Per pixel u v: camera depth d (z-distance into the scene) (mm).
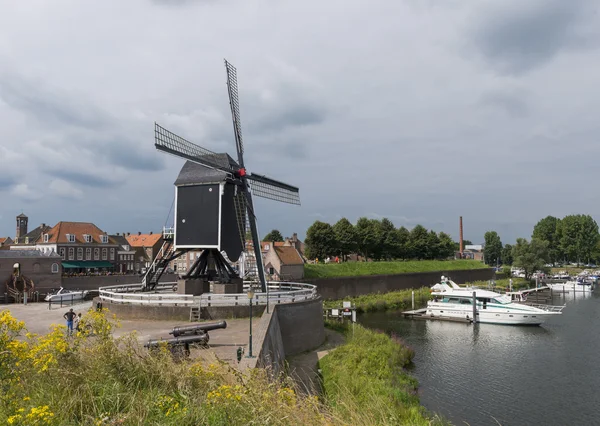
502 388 25016
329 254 81250
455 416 20875
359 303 56812
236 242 30375
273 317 22922
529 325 44500
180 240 29547
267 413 7086
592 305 62062
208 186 29188
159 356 9594
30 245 66438
